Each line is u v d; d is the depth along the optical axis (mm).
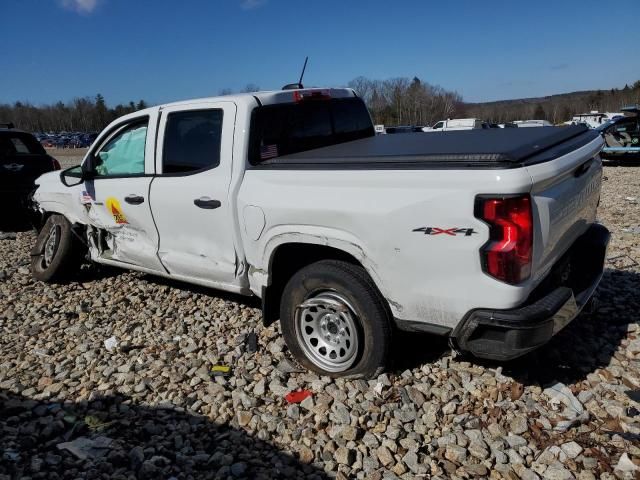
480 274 2844
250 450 3029
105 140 5062
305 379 3684
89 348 4395
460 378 3533
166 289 5625
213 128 4078
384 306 3352
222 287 4336
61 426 3311
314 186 3428
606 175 15102
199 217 4188
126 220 4895
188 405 3488
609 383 3396
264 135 4016
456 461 2844
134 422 3342
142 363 4082
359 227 3211
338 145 4336
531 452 2854
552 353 3762
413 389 3416
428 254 2982
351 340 3492
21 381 3928
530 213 2764
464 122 27016
